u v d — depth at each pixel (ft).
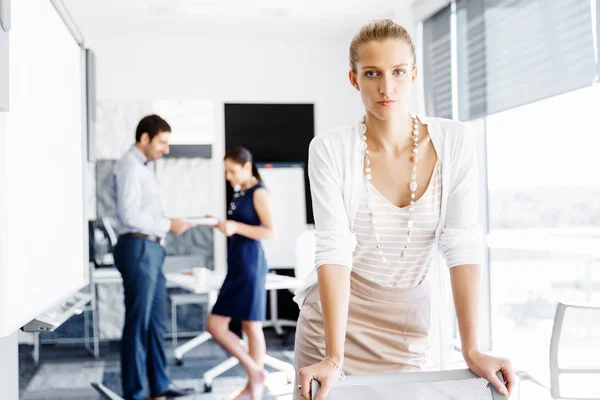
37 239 5.65
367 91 4.53
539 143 14.60
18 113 5.03
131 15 19.43
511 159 15.81
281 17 20.10
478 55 15.70
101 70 21.48
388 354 5.50
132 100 21.61
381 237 5.24
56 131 6.56
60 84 6.77
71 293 7.17
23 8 5.24
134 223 12.98
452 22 17.03
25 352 19.57
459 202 5.16
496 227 16.66
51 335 20.56
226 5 18.74
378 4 18.98
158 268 13.37
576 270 13.51
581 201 13.19
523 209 15.34
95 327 19.24
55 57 6.52
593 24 11.46
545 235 14.46
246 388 13.53
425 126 5.18
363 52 4.45
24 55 5.24
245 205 13.70
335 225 5.01
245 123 22.35
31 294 5.40
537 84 13.29
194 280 14.92
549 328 14.53
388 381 3.68
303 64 22.80
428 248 5.37
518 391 10.14
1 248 4.50
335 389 3.64
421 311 5.53
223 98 22.25
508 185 15.98
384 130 5.03
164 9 18.94
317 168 5.15
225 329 13.69
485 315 16.98
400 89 4.50
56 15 6.58
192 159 21.98
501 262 16.60
